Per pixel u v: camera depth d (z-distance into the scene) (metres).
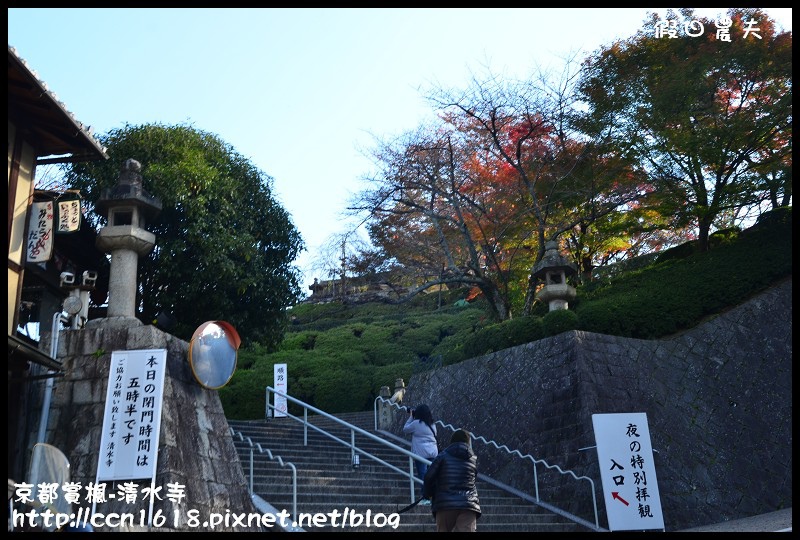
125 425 9.46
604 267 25.34
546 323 16.11
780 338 16.56
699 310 16.95
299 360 29.11
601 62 20.44
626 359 15.23
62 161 11.77
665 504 13.07
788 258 17.83
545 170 20.28
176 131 18.02
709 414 14.99
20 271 10.62
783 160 18.88
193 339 10.61
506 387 16.05
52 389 10.09
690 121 19.33
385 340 31.42
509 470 14.87
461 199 20.64
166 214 16.55
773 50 18.52
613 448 11.19
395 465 14.19
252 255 17.41
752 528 11.15
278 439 14.47
